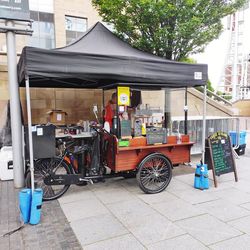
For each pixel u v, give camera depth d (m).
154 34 5.15
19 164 4.19
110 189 4.17
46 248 2.52
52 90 6.39
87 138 4.31
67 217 3.18
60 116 6.05
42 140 3.47
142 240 2.65
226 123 6.64
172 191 4.04
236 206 3.47
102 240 2.66
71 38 9.91
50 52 3.07
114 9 5.13
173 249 2.49
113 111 4.27
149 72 3.69
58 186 4.20
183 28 4.85
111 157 3.90
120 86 3.94
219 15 5.36
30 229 2.88
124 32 5.55
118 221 3.07
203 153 4.23
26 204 2.98
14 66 4.07
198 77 4.11
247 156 6.58
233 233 2.77
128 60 3.52
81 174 3.79
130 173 4.17
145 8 4.78
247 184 4.37
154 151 4.06
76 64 3.21
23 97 6.11
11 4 3.86
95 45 4.29
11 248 2.53
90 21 10.07
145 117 4.46
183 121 6.01
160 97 7.61
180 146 4.27
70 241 2.64
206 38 5.39
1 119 5.86
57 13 9.56
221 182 4.48
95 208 3.43
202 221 3.05
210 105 8.41
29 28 4.18
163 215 3.21
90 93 6.80
